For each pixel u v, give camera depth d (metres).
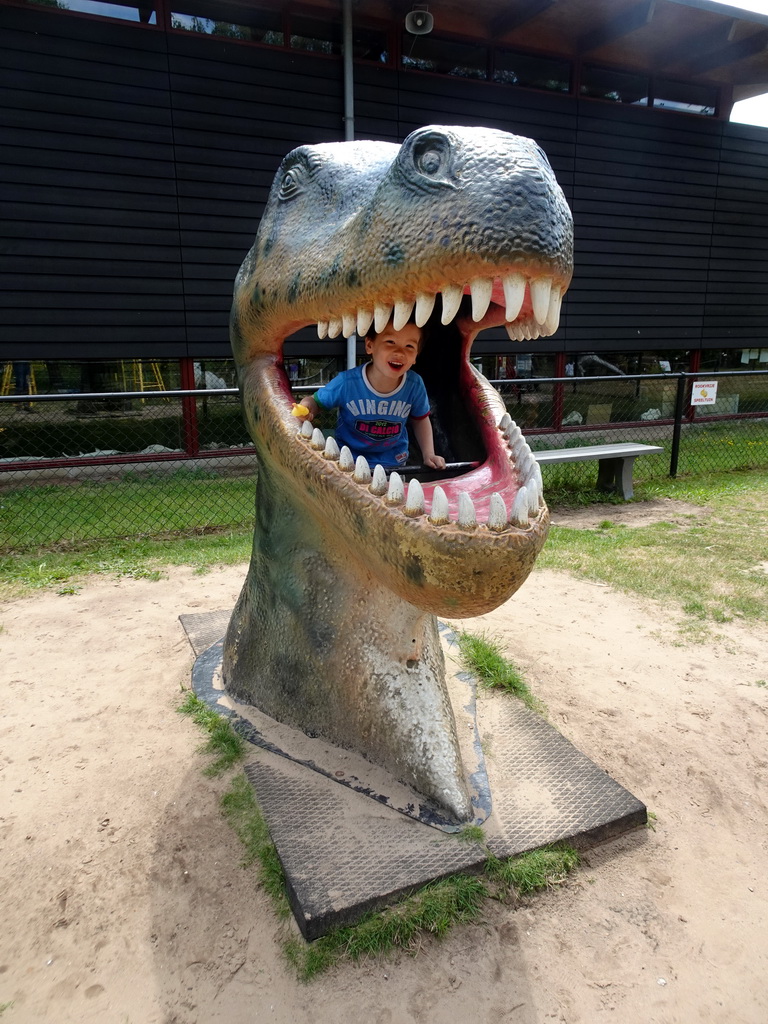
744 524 6.09
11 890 1.98
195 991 1.68
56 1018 1.62
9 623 3.90
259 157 8.40
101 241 7.84
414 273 1.45
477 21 9.00
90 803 2.32
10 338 7.60
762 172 11.80
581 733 2.79
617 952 1.80
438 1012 1.63
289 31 8.30
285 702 2.61
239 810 2.25
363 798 2.21
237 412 9.12
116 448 8.48
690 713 2.96
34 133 7.39
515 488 1.82
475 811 2.18
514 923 1.87
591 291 10.67
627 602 4.23
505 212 1.36
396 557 1.61
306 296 1.83
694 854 2.15
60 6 7.33
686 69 10.71
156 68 7.78
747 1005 1.67
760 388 13.16
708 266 11.59
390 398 2.29
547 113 9.87
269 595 2.63
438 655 2.49
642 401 11.78
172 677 3.18
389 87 8.87
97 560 5.14
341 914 1.80
